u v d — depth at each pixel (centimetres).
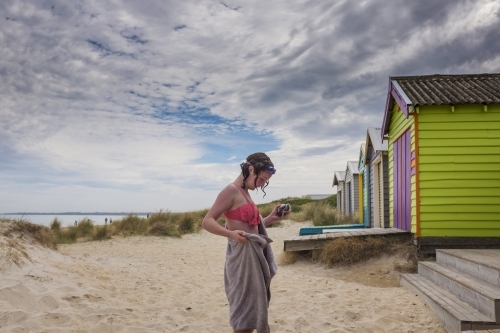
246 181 342
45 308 473
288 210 354
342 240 981
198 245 1388
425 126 884
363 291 696
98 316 477
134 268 844
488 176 860
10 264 562
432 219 870
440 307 526
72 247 1262
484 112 871
